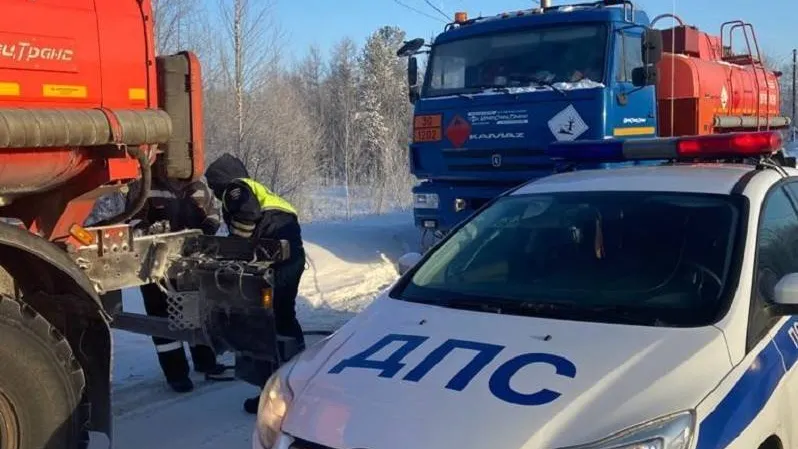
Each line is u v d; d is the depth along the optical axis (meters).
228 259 4.72
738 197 3.66
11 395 3.47
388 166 20.94
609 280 3.48
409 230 13.04
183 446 4.68
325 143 29.44
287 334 5.54
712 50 10.75
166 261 4.60
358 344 3.23
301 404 2.87
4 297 3.46
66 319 3.97
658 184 3.94
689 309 3.17
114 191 4.27
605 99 8.24
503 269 3.76
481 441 2.50
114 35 4.07
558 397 2.64
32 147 3.69
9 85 3.64
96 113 3.89
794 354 3.22
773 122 12.12
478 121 9.09
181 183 4.78
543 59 8.79
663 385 2.68
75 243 4.13
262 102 20.83
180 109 4.54
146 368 6.15
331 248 11.23
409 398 2.72
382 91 53.41
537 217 4.03
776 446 2.97
